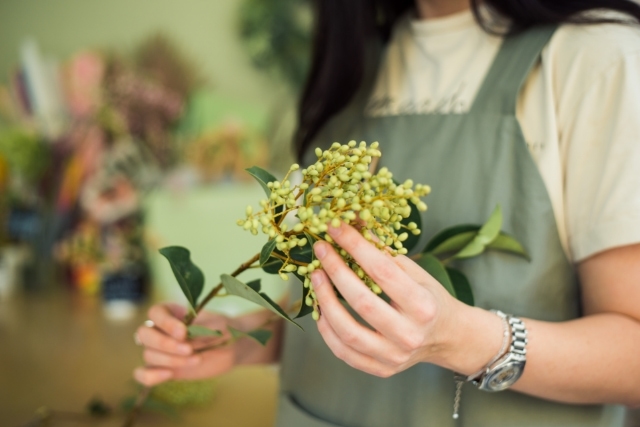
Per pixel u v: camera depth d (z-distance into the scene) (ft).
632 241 1.84
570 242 2.04
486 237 1.98
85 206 5.72
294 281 2.61
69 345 4.15
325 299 1.55
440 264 1.87
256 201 6.25
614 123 1.93
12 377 3.60
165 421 3.14
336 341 1.65
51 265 5.70
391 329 1.52
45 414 3.11
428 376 2.18
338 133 2.68
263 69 7.39
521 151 2.11
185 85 6.90
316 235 1.55
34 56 6.05
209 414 3.22
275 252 1.71
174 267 1.97
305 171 1.57
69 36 6.68
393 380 2.25
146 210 5.98
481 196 2.15
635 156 1.88
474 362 1.81
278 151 7.48
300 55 7.26
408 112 2.44
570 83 2.05
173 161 6.45
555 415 2.09
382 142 2.46
